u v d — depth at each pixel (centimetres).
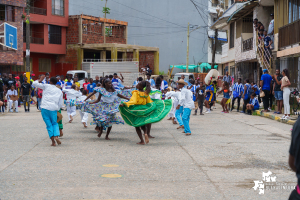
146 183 537
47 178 560
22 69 3500
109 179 557
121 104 850
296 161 254
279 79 1482
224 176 580
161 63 5219
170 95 1147
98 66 3219
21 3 2891
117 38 4284
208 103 1761
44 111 844
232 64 2855
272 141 930
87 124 1302
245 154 759
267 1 2042
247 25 2500
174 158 717
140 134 886
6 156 728
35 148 820
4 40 2742
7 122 1338
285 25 1664
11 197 466
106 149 812
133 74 3153
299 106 1481
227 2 4897
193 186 522
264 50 1850
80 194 481
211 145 870
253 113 1680
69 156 730
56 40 3853
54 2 3788
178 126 1259
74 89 1328
